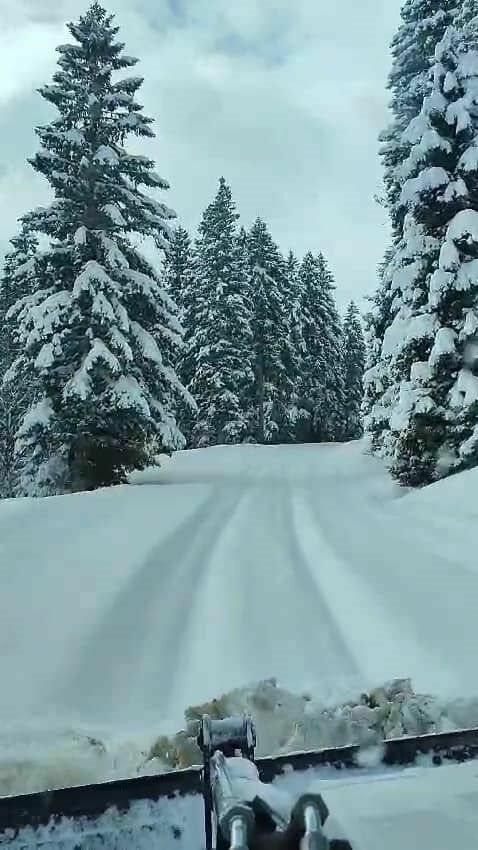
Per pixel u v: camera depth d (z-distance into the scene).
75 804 1.85
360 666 4.49
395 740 2.00
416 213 17.69
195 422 44.84
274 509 13.61
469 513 11.45
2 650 4.81
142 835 1.84
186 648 4.93
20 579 6.77
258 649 4.86
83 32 20.92
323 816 1.16
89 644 4.98
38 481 20.09
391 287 18.12
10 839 1.77
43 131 19.95
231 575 7.27
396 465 19.92
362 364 64.06
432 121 17.12
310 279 57.69
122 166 21.08
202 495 16.14
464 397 16.00
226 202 43.88
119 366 18.69
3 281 32.78
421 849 1.31
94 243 20.34
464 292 16.19
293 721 3.58
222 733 1.84
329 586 6.83
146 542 8.98
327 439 57.19
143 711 3.77
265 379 49.00
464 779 1.73
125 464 21.22
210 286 43.22
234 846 1.08
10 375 20.34
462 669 4.35
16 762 3.13
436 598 6.32
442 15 19.39
